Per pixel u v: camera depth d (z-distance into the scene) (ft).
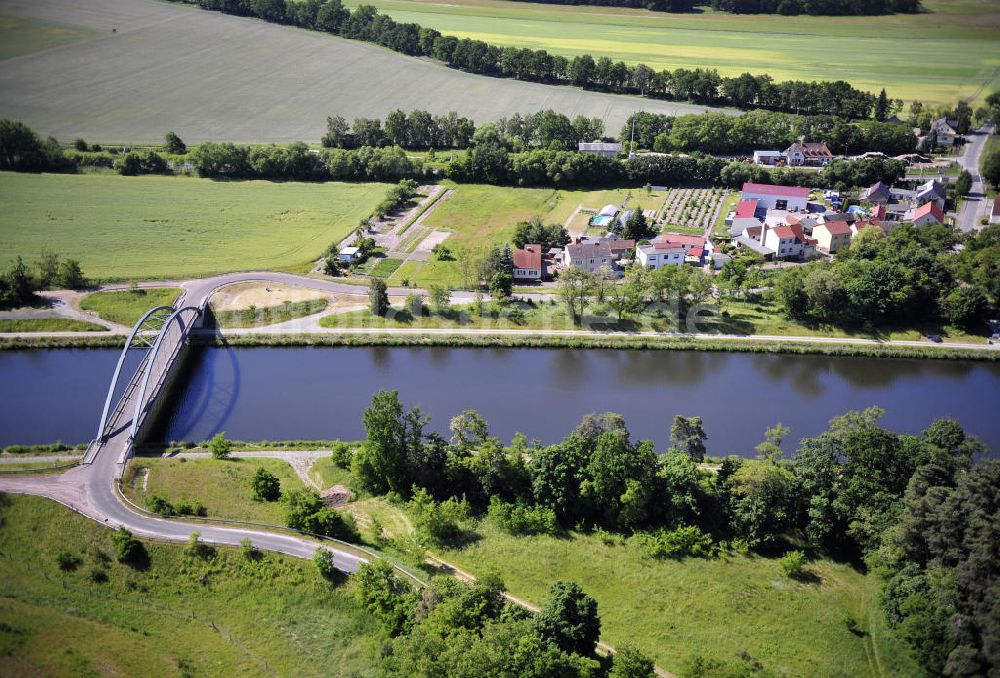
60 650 359.87
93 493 477.77
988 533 381.81
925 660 368.68
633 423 606.96
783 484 474.08
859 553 467.52
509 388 654.12
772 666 377.50
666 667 373.81
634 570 442.09
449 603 374.43
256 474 490.49
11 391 640.99
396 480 509.76
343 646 378.53
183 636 384.88
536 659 335.67
